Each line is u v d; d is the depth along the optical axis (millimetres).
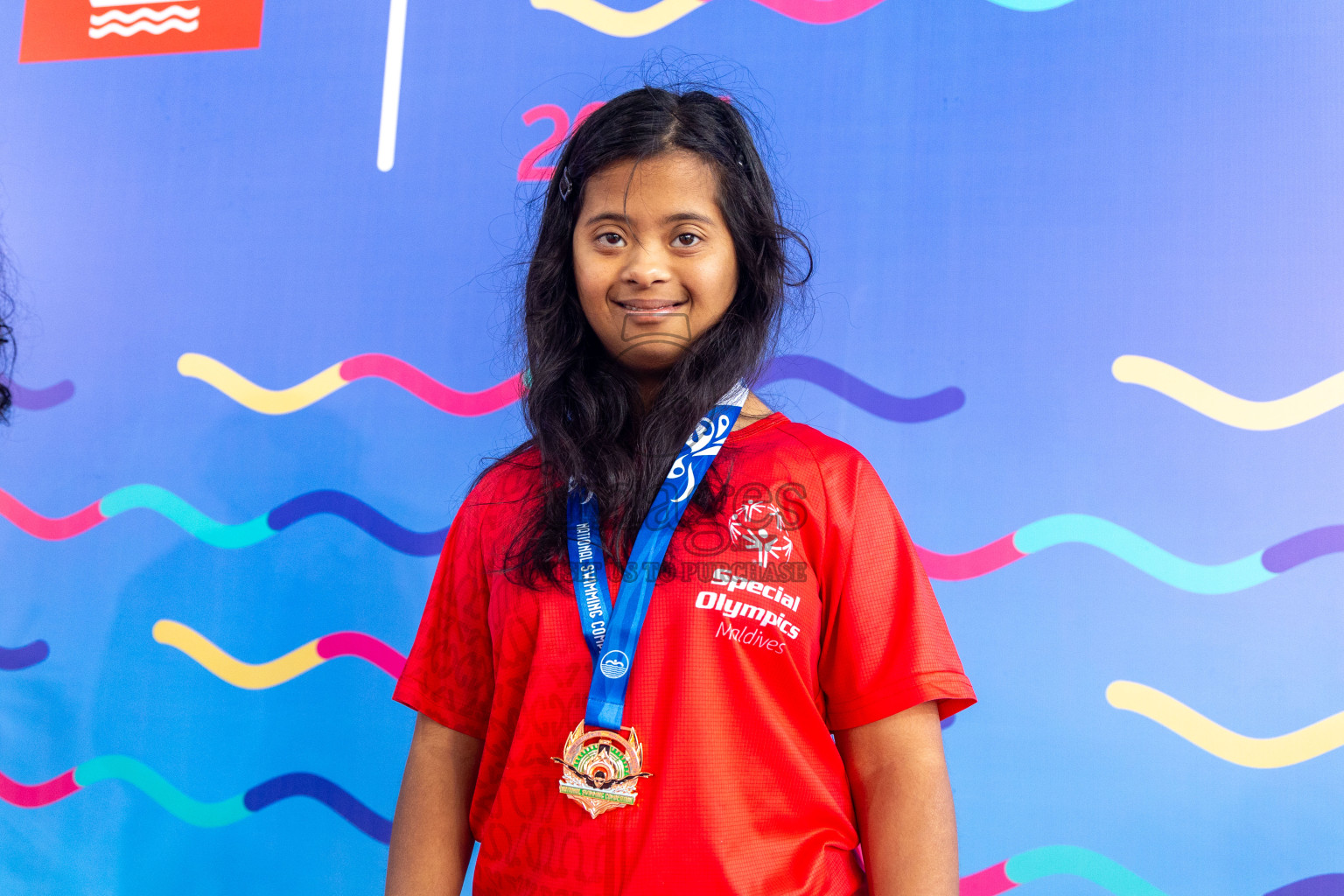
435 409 1813
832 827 939
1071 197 1620
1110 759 1501
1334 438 1485
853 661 978
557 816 921
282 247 1924
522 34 1862
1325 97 1546
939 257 1654
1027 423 1591
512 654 1006
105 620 1884
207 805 1793
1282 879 1430
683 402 1039
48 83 2057
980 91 1676
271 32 1987
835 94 1725
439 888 1041
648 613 958
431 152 1880
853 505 1006
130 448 1926
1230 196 1562
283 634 1811
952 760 1553
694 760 897
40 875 1829
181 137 2002
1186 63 1604
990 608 1571
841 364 1666
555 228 1130
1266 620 1477
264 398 1889
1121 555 1532
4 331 1986
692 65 1778
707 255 1029
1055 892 1495
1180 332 1552
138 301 1969
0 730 1887
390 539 1794
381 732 1747
